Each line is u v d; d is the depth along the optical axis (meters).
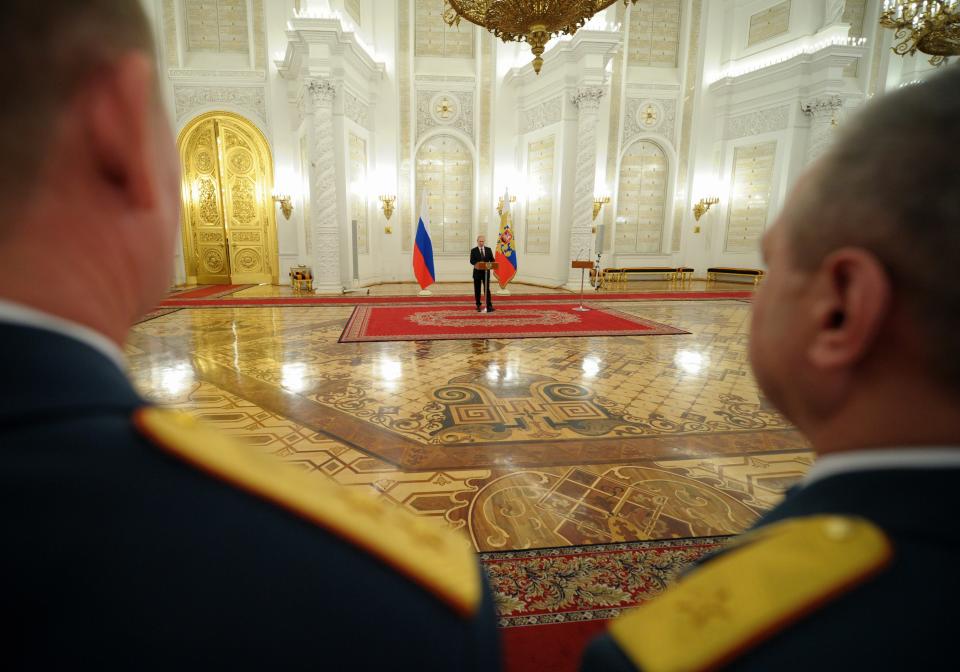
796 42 12.52
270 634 0.21
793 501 0.39
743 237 13.95
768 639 0.28
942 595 0.26
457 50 13.06
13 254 0.25
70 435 0.22
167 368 5.13
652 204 14.52
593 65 11.02
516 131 13.20
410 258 13.55
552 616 1.87
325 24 9.87
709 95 14.08
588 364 5.45
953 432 0.30
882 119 0.33
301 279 11.41
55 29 0.25
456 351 5.98
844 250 0.32
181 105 12.06
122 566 0.20
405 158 13.12
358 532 0.26
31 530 0.19
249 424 3.68
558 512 2.56
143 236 0.30
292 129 12.30
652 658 0.31
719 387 4.66
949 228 0.28
